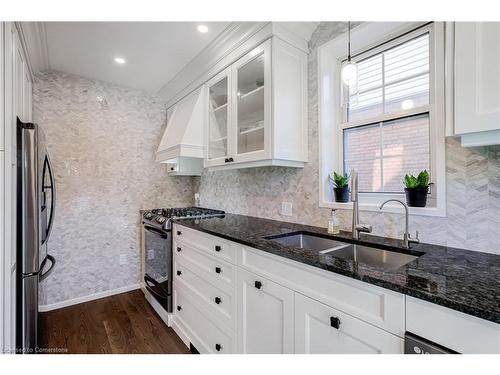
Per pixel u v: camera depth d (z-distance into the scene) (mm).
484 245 1161
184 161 2965
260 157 1810
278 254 1188
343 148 1875
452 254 1146
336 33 1734
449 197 1263
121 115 2979
